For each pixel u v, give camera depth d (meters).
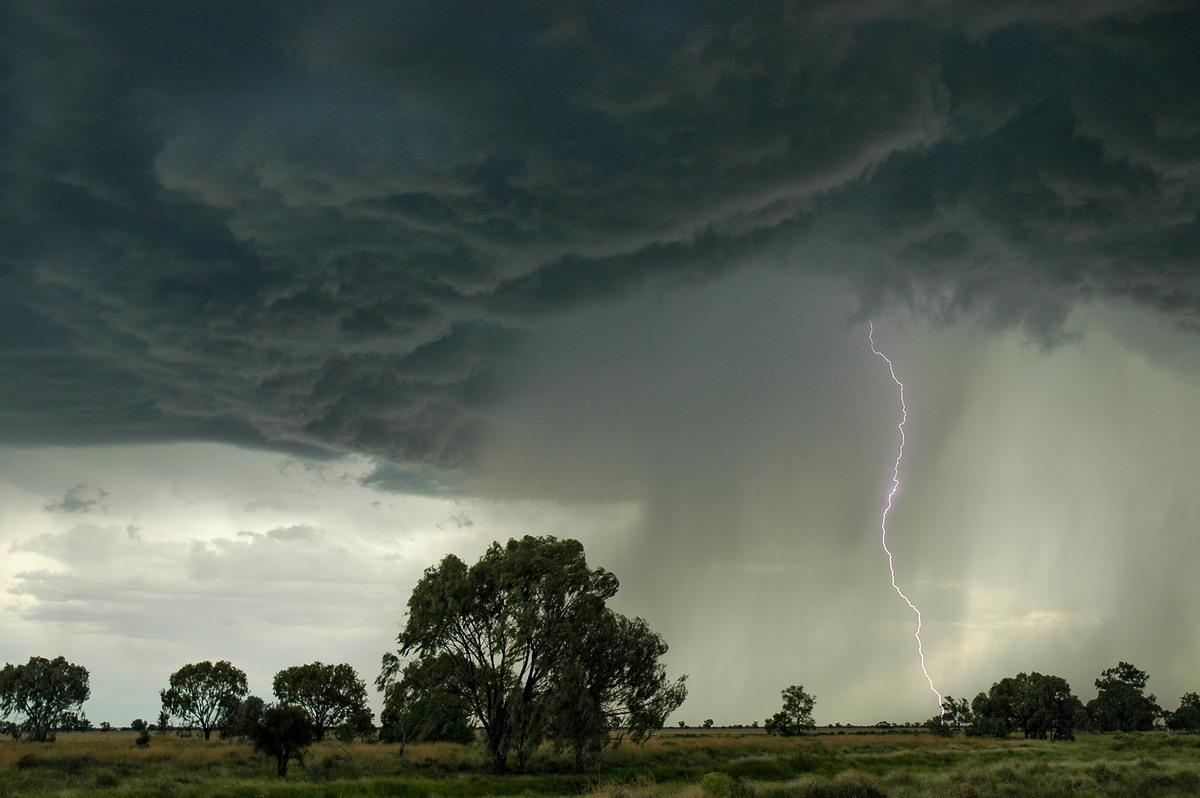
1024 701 156.12
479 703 66.19
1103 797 44.72
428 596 67.75
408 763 65.19
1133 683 185.38
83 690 119.50
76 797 40.50
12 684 114.06
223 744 89.94
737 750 88.94
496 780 56.44
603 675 67.38
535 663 65.50
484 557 71.12
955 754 88.12
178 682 124.12
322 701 96.38
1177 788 47.19
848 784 46.59
